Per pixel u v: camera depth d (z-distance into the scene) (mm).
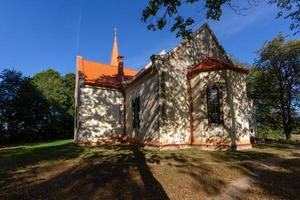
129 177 8742
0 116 39094
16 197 6977
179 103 16641
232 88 16125
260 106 34281
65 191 7441
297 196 6875
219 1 9297
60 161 12133
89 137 21453
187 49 17781
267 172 9586
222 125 15648
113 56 39781
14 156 14977
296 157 12875
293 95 30375
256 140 23234
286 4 10578
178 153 13922
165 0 9391
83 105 21703
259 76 33312
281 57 30078
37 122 42125
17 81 41406
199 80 16547
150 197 6895
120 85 23547
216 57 19219
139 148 17156
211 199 6812
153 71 17094
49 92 46344
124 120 23156
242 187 7836
